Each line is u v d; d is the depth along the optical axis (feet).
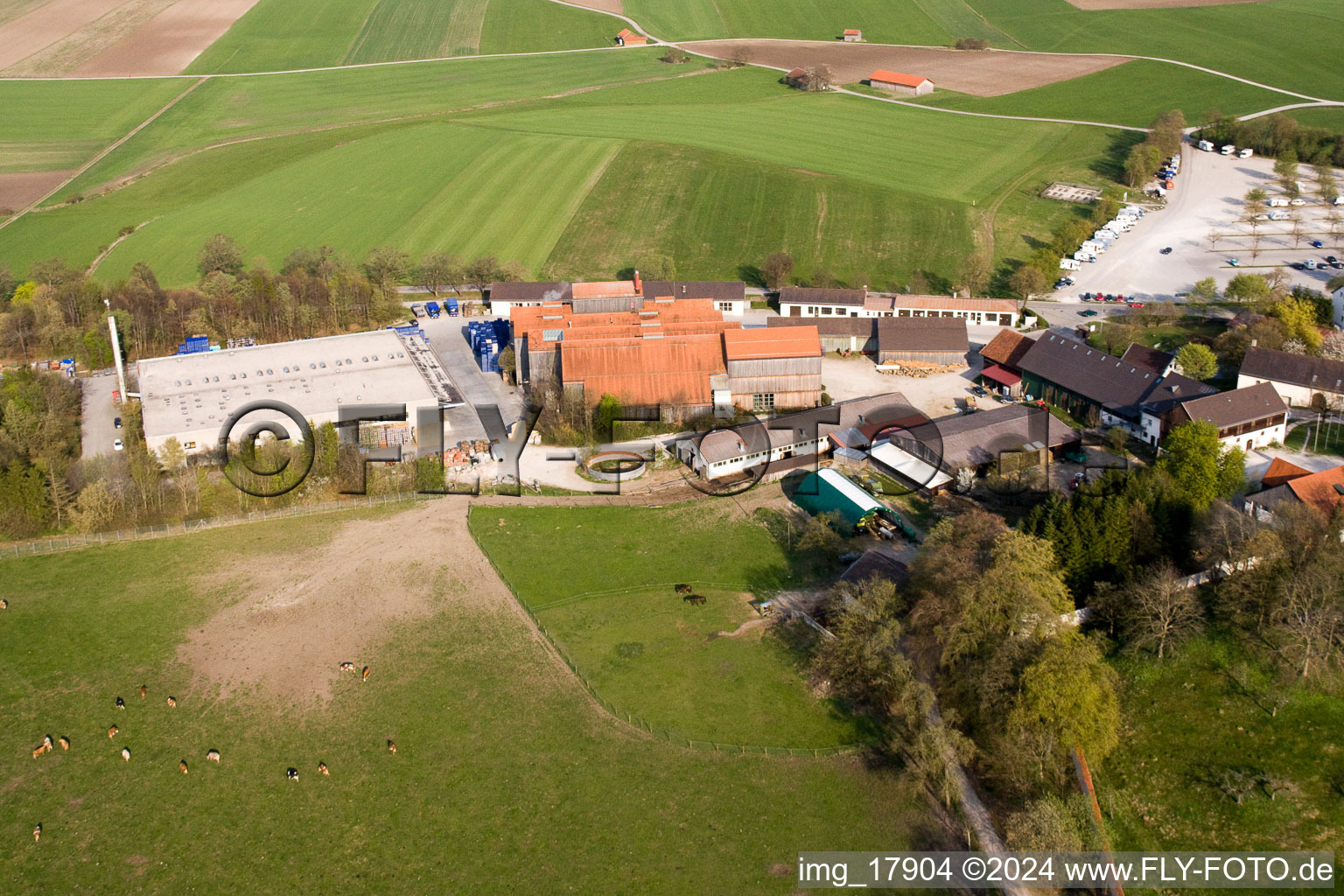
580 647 327.26
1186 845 247.70
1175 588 297.33
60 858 260.01
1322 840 242.58
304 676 319.47
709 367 484.33
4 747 295.28
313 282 620.08
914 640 305.94
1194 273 637.71
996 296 626.23
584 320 541.75
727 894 243.40
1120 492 335.67
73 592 361.71
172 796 277.44
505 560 373.40
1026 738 260.21
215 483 426.51
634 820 264.31
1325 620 278.46
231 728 299.79
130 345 566.36
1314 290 592.19
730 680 309.42
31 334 573.33
